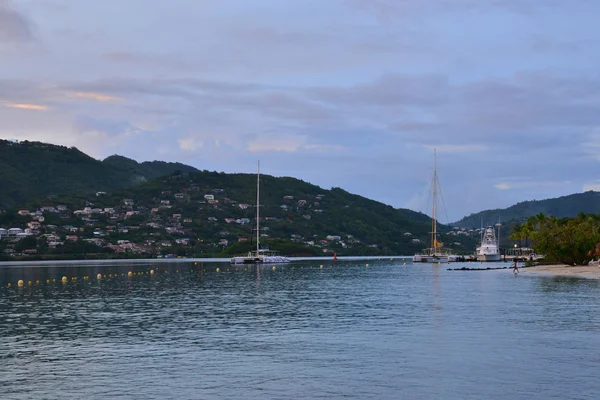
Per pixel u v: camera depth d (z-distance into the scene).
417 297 79.38
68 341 45.44
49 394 30.53
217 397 29.86
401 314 60.09
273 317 59.00
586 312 59.84
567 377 32.94
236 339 45.72
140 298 82.62
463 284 104.44
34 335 48.44
